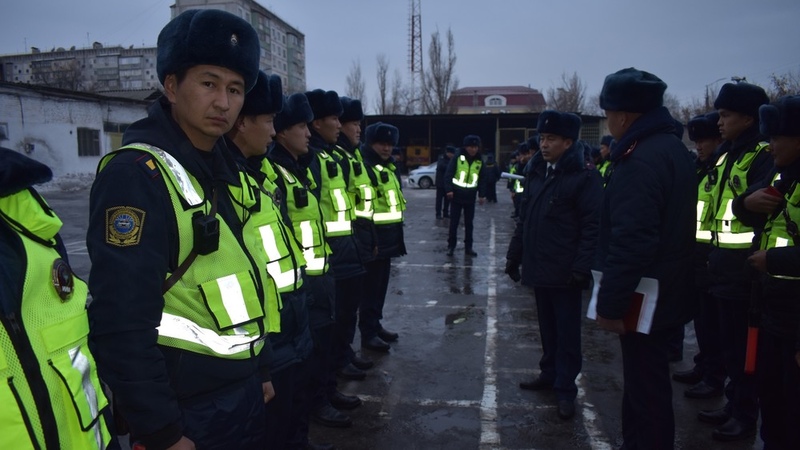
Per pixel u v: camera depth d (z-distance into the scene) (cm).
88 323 144
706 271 398
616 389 432
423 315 629
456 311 644
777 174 299
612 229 281
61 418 122
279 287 252
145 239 152
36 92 2083
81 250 991
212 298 171
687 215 282
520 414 391
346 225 406
